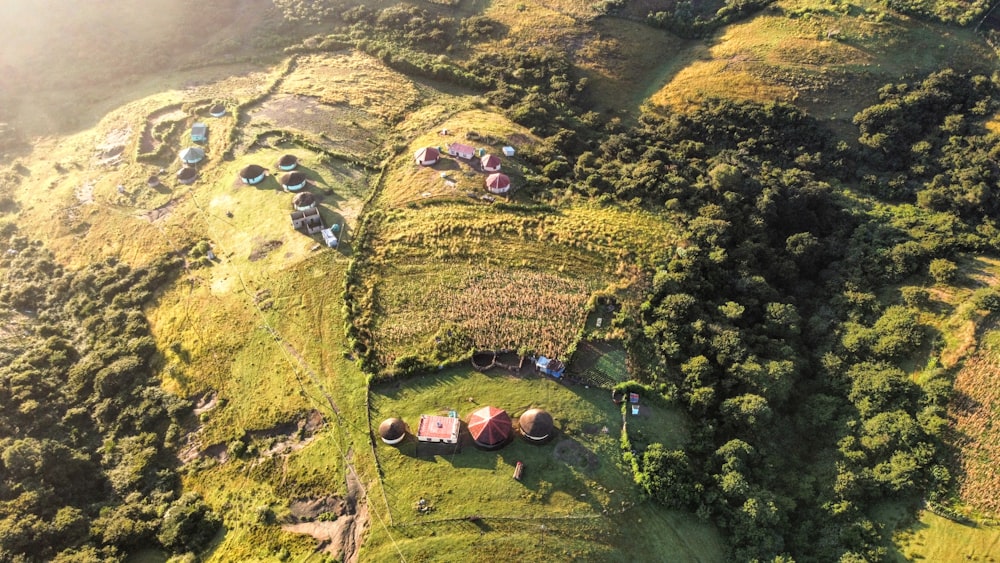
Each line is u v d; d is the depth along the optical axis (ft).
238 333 184.75
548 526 139.54
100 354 185.68
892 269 212.23
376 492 145.38
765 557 141.69
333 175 239.30
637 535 142.31
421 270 195.83
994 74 269.44
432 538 137.28
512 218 213.46
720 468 155.33
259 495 150.10
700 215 218.18
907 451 165.78
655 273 195.83
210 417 167.94
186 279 205.26
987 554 147.95
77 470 158.81
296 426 161.38
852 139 270.05
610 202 224.33
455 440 149.07
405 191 228.63
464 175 234.58
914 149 259.39
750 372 169.37
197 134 266.36
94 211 239.91
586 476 148.05
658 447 152.15
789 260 216.95
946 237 218.18
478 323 177.58
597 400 162.50
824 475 166.09
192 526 146.20
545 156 248.73
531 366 168.25
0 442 160.25
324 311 185.57
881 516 159.53
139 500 154.40
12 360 188.65
